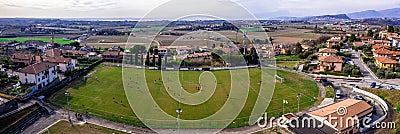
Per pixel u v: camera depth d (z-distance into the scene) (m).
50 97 44.22
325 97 45.34
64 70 62.69
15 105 38.41
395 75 57.91
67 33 180.62
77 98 43.66
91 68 67.69
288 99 43.59
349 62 70.94
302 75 60.44
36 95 43.75
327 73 61.84
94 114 36.91
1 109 35.72
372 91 48.50
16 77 55.09
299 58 81.00
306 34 137.88
